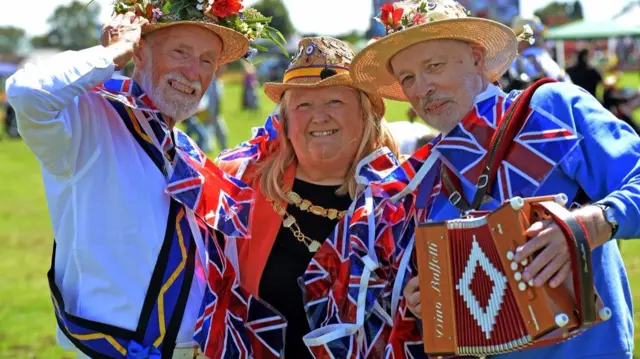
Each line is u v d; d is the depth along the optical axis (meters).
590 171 3.16
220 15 3.83
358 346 3.79
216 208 3.86
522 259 2.94
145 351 3.52
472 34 3.49
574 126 3.22
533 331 2.93
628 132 3.17
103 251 3.56
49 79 3.32
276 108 4.29
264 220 4.09
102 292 3.55
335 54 4.11
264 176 4.17
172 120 3.84
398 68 3.64
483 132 3.40
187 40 3.79
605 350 3.15
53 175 3.59
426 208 3.58
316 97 4.09
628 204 2.97
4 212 13.61
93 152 3.58
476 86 3.53
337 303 3.87
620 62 46.31
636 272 8.25
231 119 29.81
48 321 7.34
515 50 3.70
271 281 4.02
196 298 3.69
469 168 3.38
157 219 3.64
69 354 6.37
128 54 3.54
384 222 3.90
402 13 3.62
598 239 2.96
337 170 4.16
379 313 3.83
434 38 3.51
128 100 3.67
